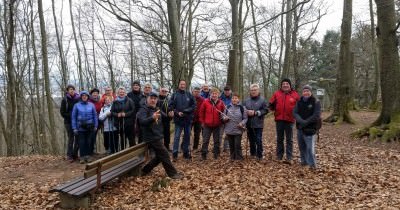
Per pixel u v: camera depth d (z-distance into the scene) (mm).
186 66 11023
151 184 7535
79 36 24172
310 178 7598
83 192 6219
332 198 6473
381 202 6145
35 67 21516
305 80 30844
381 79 12148
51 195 7211
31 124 26531
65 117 9992
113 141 9789
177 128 9383
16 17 20906
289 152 8945
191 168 8578
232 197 6645
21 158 11484
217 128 9359
